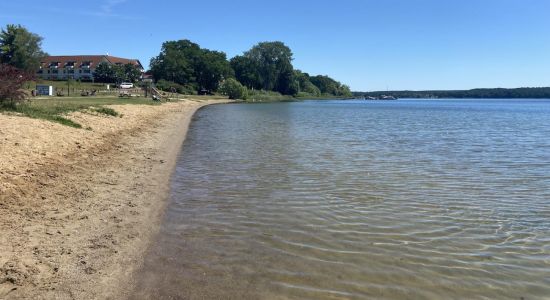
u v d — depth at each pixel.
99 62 147.00
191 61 135.38
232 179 13.58
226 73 139.88
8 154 12.36
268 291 6.23
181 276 6.65
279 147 21.50
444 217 9.86
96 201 10.34
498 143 25.12
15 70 21.84
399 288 6.41
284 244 8.04
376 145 23.09
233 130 31.42
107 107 33.47
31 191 10.30
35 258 6.94
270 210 10.20
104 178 12.74
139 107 44.75
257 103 114.62
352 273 6.87
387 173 14.91
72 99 48.69
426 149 21.77
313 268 7.02
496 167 16.48
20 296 5.82
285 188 12.43
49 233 8.04
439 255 7.67
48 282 6.25
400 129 34.88
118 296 6.00
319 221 9.42
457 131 33.72
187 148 20.73
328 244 8.07
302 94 174.50
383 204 10.86
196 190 12.05
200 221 9.30
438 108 101.12
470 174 14.97
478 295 6.27
